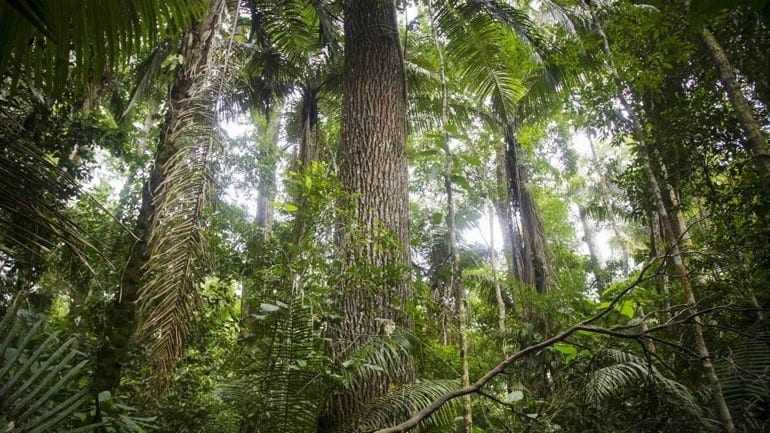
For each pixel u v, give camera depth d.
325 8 5.75
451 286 4.49
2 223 1.23
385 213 3.91
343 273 3.24
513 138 8.07
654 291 3.08
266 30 5.59
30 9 1.10
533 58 5.08
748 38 3.35
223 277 3.99
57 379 2.03
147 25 1.58
